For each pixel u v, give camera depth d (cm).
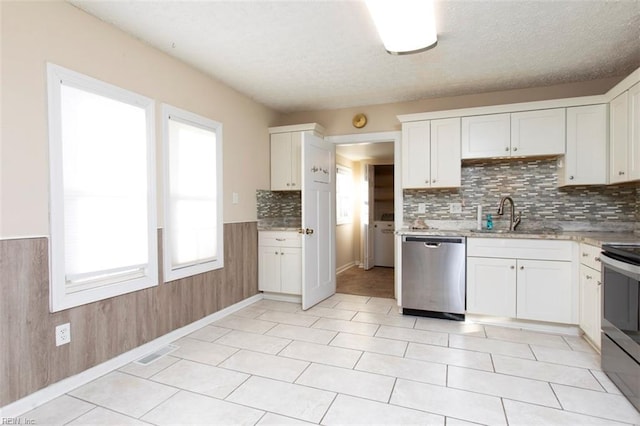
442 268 326
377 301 398
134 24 232
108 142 231
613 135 289
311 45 263
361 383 210
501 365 233
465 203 375
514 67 302
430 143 355
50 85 197
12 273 180
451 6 209
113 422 173
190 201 303
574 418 174
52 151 197
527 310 297
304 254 361
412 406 186
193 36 249
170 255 280
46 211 195
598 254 241
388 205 702
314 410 183
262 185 414
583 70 308
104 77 228
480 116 338
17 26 183
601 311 226
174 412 182
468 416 176
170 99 281
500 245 306
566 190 339
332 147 426
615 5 209
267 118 425
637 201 313
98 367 222
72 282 211
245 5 211
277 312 357
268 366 233
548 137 316
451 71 312
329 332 297
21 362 182
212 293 328
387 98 390
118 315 236
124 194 243
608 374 213
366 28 238
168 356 251
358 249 681
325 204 408
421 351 256
